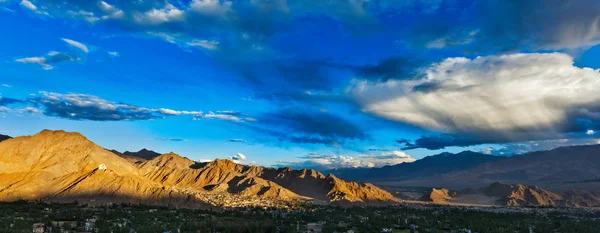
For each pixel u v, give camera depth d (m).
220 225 198.38
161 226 195.38
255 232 192.25
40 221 198.00
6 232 162.38
